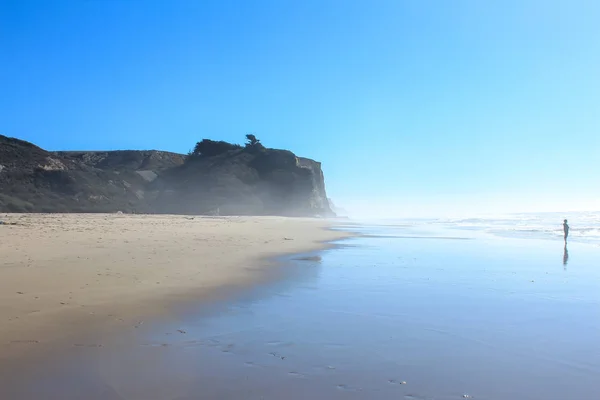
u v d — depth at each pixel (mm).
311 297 8594
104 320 6531
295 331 6219
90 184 73375
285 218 74500
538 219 64562
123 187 82812
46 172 69688
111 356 5023
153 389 4133
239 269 11992
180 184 95438
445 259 15289
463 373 4691
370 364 4922
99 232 22328
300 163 108750
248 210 86062
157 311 7195
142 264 11820
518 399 4059
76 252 13625
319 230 35969
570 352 5430
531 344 5742
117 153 118562
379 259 15117
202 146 111062
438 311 7523
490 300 8453
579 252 18016
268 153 102062
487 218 75625
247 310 7449
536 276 11539
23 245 14805
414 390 4227
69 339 5598
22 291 8047
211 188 89188
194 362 4887
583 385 4406
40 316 6574
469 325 6645
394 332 6227
